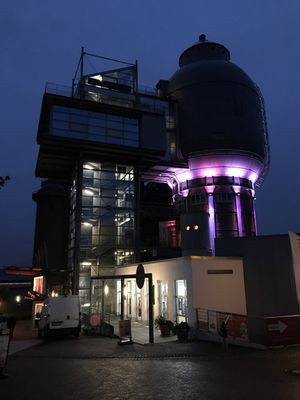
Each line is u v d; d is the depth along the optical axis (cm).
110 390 846
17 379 985
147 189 5522
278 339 1415
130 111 3953
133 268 2767
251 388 825
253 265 2247
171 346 1568
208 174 4688
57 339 2038
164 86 5147
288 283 2219
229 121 4662
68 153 3881
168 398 770
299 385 834
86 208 3725
